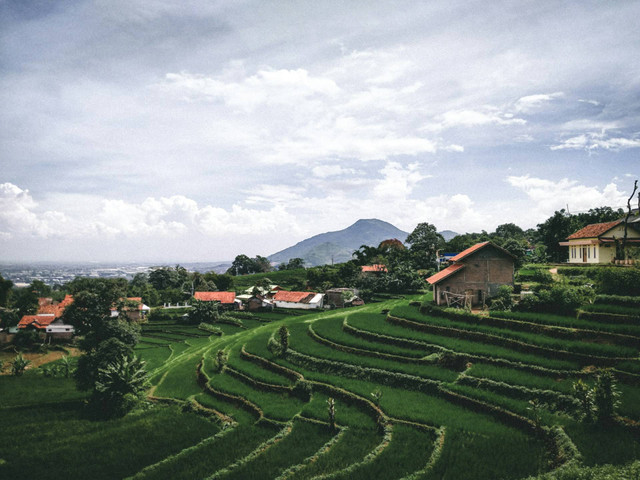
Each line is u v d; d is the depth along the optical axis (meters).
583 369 30.94
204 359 53.91
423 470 22.45
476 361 35.53
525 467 21.92
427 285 95.12
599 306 38.66
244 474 24.52
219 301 101.12
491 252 50.81
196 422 34.72
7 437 32.56
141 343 74.06
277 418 32.53
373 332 47.00
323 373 40.19
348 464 24.47
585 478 18.17
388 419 28.92
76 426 34.91
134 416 36.97
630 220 58.84
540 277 54.16
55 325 82.88
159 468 26.47
